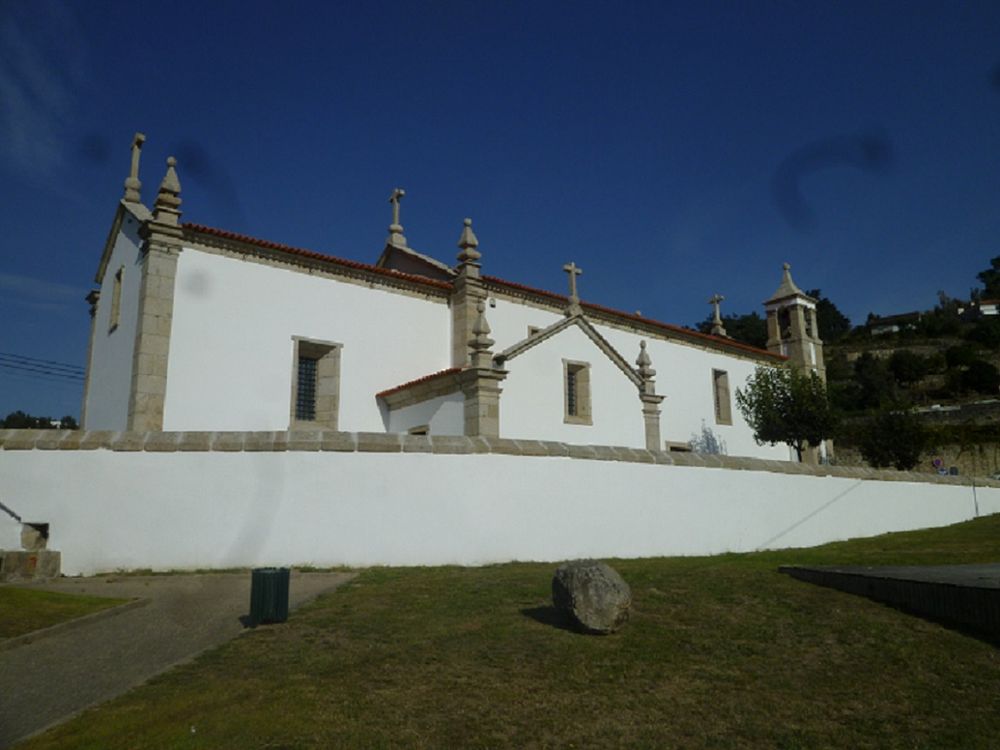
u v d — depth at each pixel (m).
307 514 13.40
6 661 7.75
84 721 6.03
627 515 15.94
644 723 6.27
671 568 12.63
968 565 11.94
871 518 21.31
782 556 15.51
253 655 7.80
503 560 14.27
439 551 13.84
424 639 8.34
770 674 7.39
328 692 6.69
